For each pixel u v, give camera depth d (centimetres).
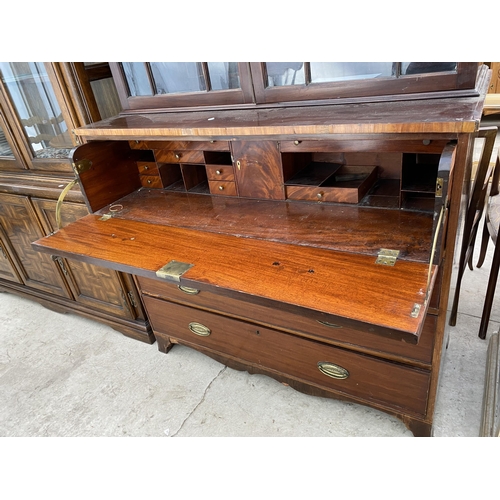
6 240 238
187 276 112
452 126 92
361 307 90
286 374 161
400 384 133
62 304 240
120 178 175
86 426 168
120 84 170
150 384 186
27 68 173
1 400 187
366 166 148
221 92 151
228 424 161
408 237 115
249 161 147
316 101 136
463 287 221
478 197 159
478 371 168
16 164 210
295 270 108
